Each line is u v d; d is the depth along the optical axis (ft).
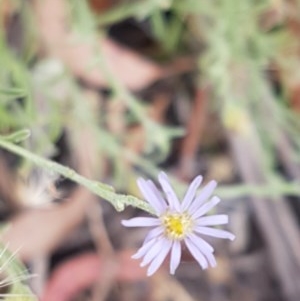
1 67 0.85
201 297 1.03
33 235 0.94
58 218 0.95
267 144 1.01
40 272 0.95
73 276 0.98
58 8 0.95
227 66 0.97
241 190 0.80
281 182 0.98
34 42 0.92
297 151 1.03
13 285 0.66
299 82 1.02
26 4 0.93
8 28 0.97
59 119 0.89
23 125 0.87
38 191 0.91
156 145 1.01
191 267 1.03
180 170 1.03
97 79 0.99
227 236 0.62
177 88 1.04
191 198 0.62
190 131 1.03
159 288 1.02
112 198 0.60
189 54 1.03
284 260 1.01
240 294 1.03
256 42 0.99
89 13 0.87
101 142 0.91
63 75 0.92
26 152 0.62
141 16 0.94
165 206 0.62
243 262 1.04
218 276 1.03
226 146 1.04
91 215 0.98
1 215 0.94
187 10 0.99
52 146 0.90
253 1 1.01
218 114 1.04
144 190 0.62
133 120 1.00
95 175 0.96
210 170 1.03
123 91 0.88
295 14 1.01
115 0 1.01
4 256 0.67
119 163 0.92
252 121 1.00
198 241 0.62
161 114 1.04
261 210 1.01
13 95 0.68
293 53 1.02
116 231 1.00
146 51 1.03
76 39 0.89
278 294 1.03
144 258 0.61
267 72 1.04
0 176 0.94
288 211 1.01
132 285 1.01
